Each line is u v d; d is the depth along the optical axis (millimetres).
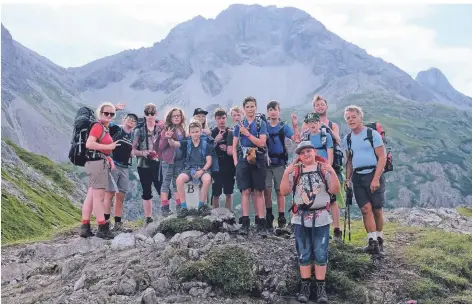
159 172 13016
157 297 7641
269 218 11586
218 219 10609
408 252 10500
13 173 39719
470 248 10898
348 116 10242
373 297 8242
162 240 10070
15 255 10922
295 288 8367
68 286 8242
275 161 11344
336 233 11117
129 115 12352
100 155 10852
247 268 8422
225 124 12195
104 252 9828
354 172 10336
